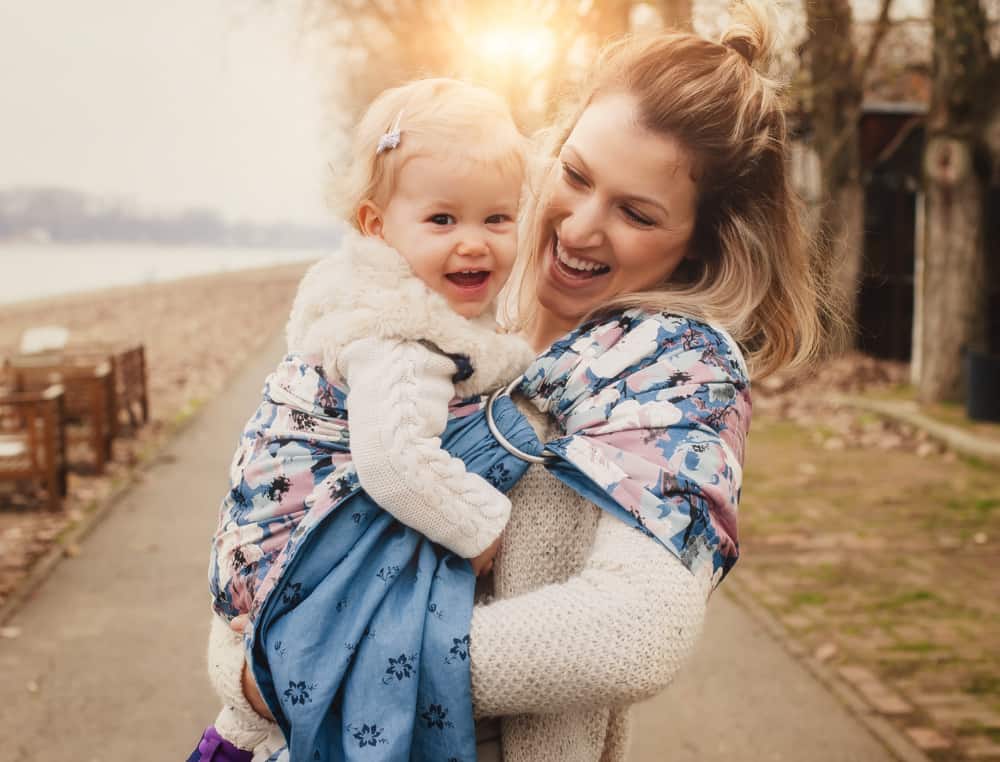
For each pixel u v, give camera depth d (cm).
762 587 596
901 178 1667
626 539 134
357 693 131
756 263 162
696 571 133
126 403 1095
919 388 1231
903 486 852
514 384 154
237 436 1098
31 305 3425
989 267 1488
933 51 1227
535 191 157
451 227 150
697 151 155
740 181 158
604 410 144
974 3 1198
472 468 144
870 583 602
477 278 153
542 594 132
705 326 152
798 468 929
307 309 154
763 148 157
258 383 1552
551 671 128
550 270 171
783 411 1241
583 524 146
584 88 171
